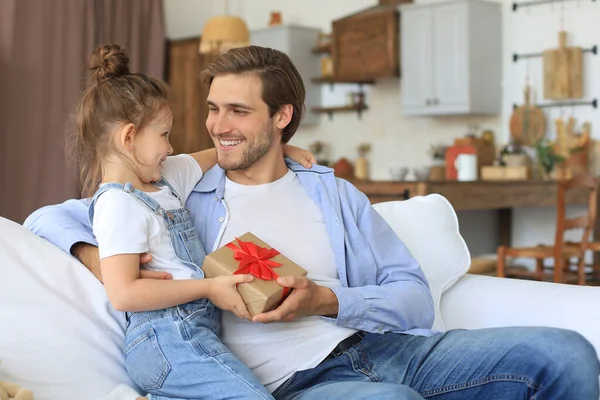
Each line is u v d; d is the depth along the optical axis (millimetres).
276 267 1563
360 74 6582
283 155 1955
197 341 1460
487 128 6281
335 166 7031
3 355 1374
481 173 6023
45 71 5883
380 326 1730
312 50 7191
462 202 4562
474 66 6000
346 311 1660
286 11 7555
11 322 1417
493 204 4852
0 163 5648
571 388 1484
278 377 1620
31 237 1562
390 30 6371
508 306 2039
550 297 2006
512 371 1550
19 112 5746
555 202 5320
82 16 6117
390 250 1928
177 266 1541
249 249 1582
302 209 1855
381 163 6965
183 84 7043
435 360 1658
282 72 1807
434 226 2189
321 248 1825
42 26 5863
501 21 6191
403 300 1777
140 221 1487
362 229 1929
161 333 1464
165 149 1617
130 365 1488
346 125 7203
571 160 5777
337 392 1391
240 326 1656
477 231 6152
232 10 7922
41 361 1404
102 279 1575
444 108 6098
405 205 2211
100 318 1545
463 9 5965
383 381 1652
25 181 5770
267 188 1842
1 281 1448
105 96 1563
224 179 1846
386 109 6914
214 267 1544
